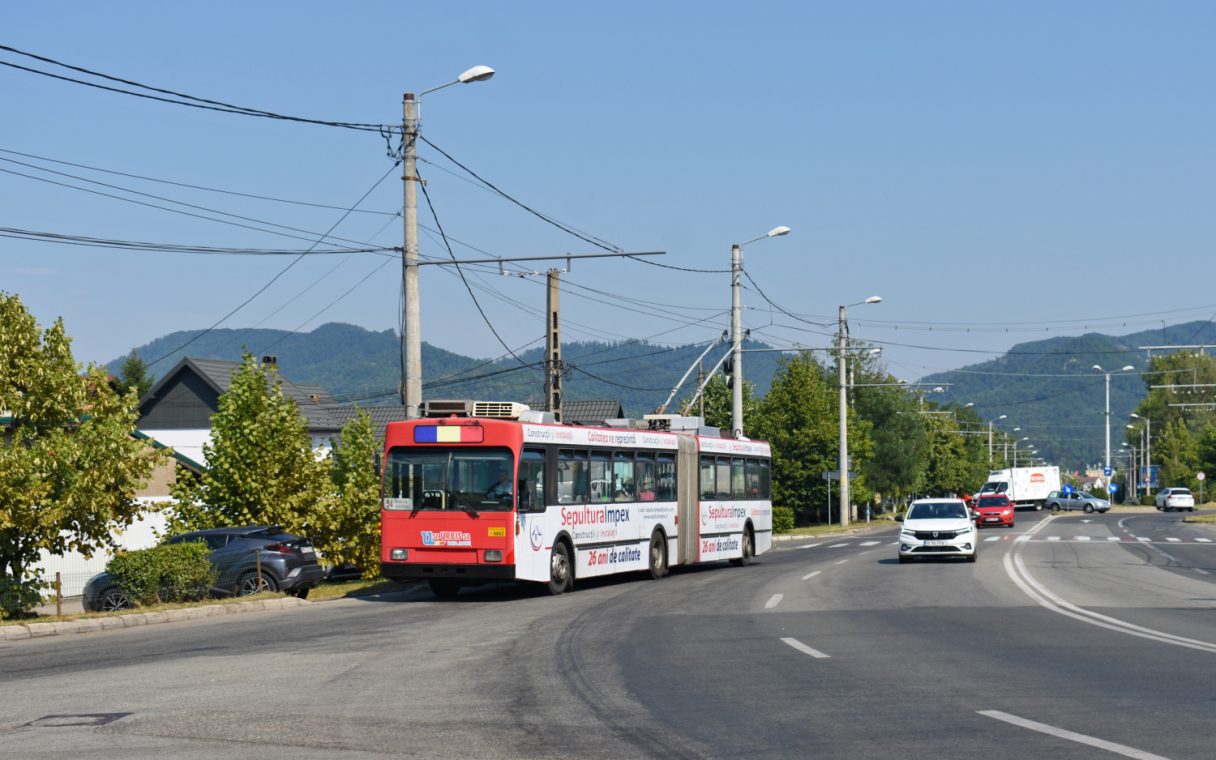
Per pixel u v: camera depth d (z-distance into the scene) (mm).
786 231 46656
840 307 65188
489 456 23453
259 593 24094
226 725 9938
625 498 27453
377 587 27156
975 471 136875
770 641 15500
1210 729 9180
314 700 11180
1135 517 83062
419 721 10039
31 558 20641
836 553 41094
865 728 9422
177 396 63188
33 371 20672
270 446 27703
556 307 39656
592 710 10484
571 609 20766
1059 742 8719
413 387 26719
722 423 82500
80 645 16562
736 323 47031
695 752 8648
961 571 29609
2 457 19391
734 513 33500
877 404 88438
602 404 74750
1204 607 20109
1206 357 147625
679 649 14766
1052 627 16891
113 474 20750
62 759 8688
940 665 13031
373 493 29391
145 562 21969
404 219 26969
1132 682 11633
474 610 21172
